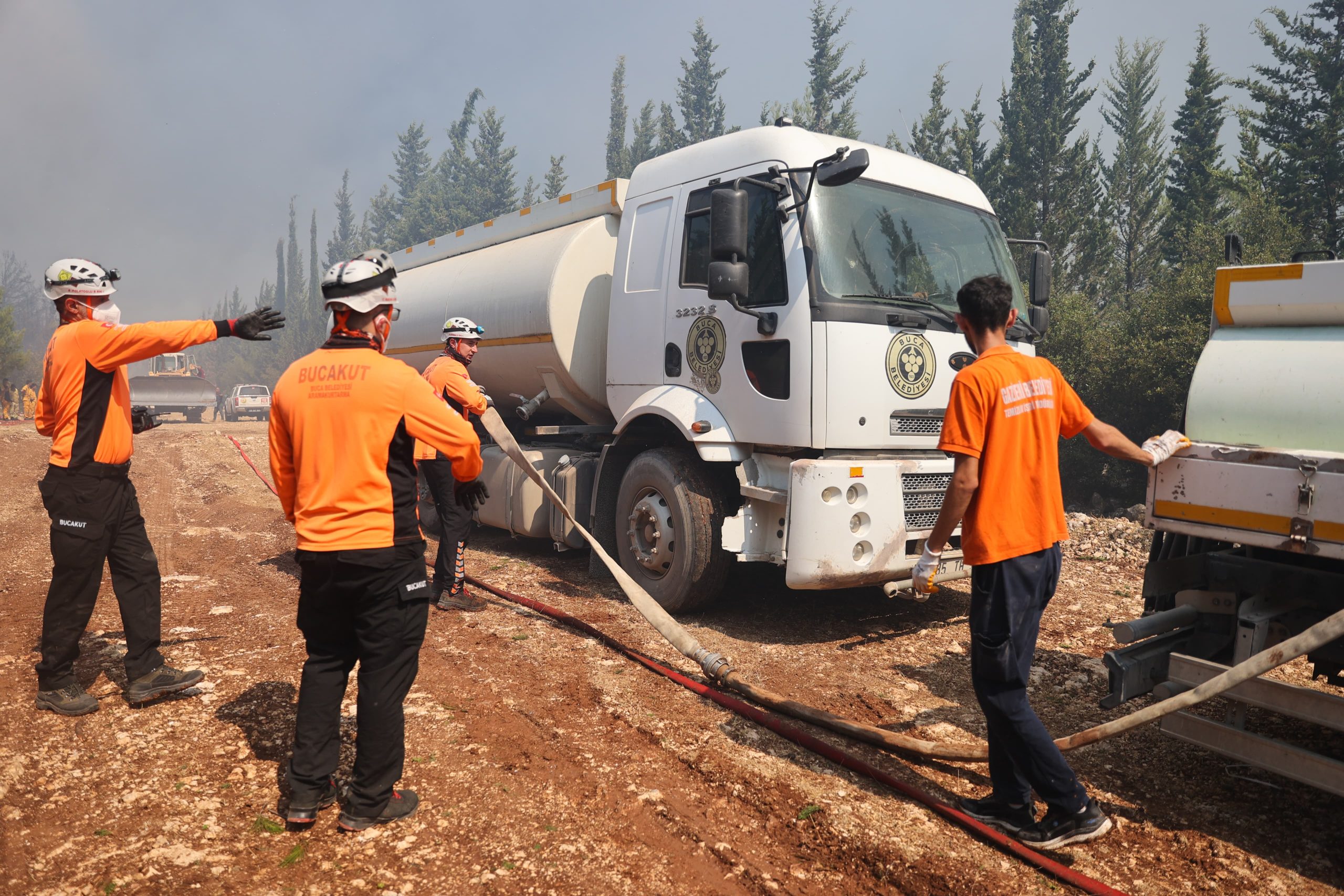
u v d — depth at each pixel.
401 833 2.99
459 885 2.69
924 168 5.93
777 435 5.11
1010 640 2.87
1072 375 21.55
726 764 3.56
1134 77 36.38
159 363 40.72
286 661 4.67
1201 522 3.17
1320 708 2.78
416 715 4.01
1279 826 3.13
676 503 5.69
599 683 4.48
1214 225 25.64
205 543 8.42
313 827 3.01
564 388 7.18
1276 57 28.52
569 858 2.86
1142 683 3.24
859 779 3.49
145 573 4.02
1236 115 29.31
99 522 3.80
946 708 4.29
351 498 2.84
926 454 5.40
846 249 5.15
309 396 2.88
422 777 3.40
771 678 4.64
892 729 4.01
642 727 3.92
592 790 3.33
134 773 3.34
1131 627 3.20
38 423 3.91
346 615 2.97
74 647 3.88
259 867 2.75
